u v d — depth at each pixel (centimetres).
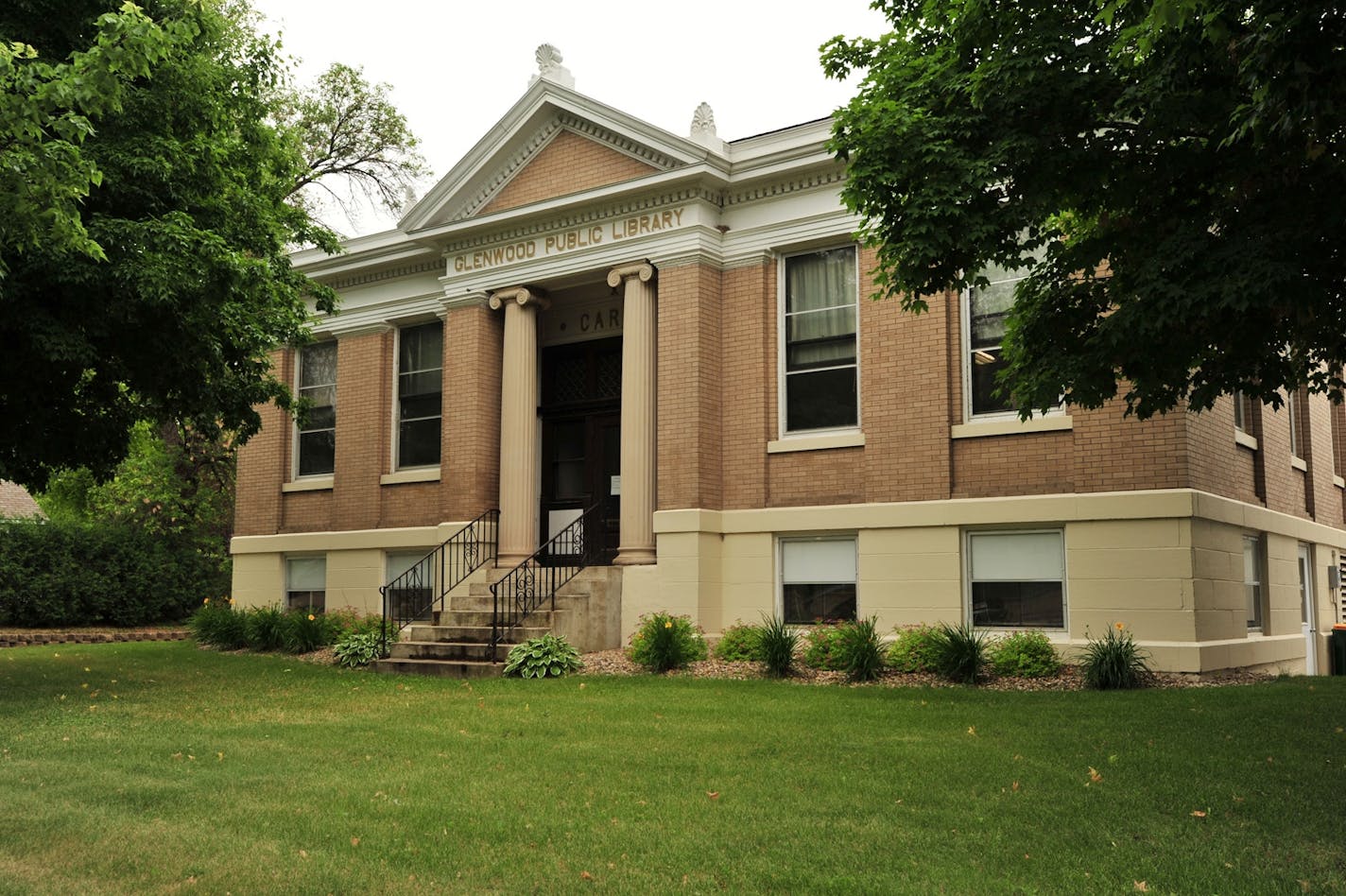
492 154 1914
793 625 1666
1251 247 839
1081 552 1446
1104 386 1002
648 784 813
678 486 1695
